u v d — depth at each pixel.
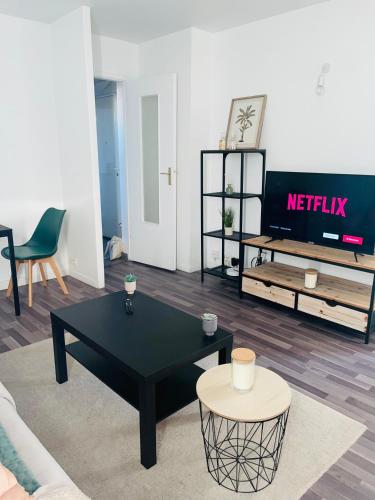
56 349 2.26
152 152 4.40
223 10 3.35
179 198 4.32
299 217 3.27
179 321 2.14
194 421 2.01
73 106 3.67
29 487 0.98
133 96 4.39
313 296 3.01
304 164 3.44
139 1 3.19
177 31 3.95
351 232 2.95
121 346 1.86
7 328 3.03
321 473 1.68
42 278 3.95
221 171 4.17
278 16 3.41
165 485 1.62
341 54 3.06
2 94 3.60
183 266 4.47
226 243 4.30
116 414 2.06
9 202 3.81
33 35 3.68
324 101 3.22
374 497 1.56
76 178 3.86
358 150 3.08
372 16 2.86
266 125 3.66
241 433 1.92
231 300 3.60
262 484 1.62
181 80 4.02
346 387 2.29
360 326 2.79
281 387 1.61
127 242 5.33
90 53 3.41
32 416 2.04
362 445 1.84
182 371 2.13
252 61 3.68
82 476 1.67
